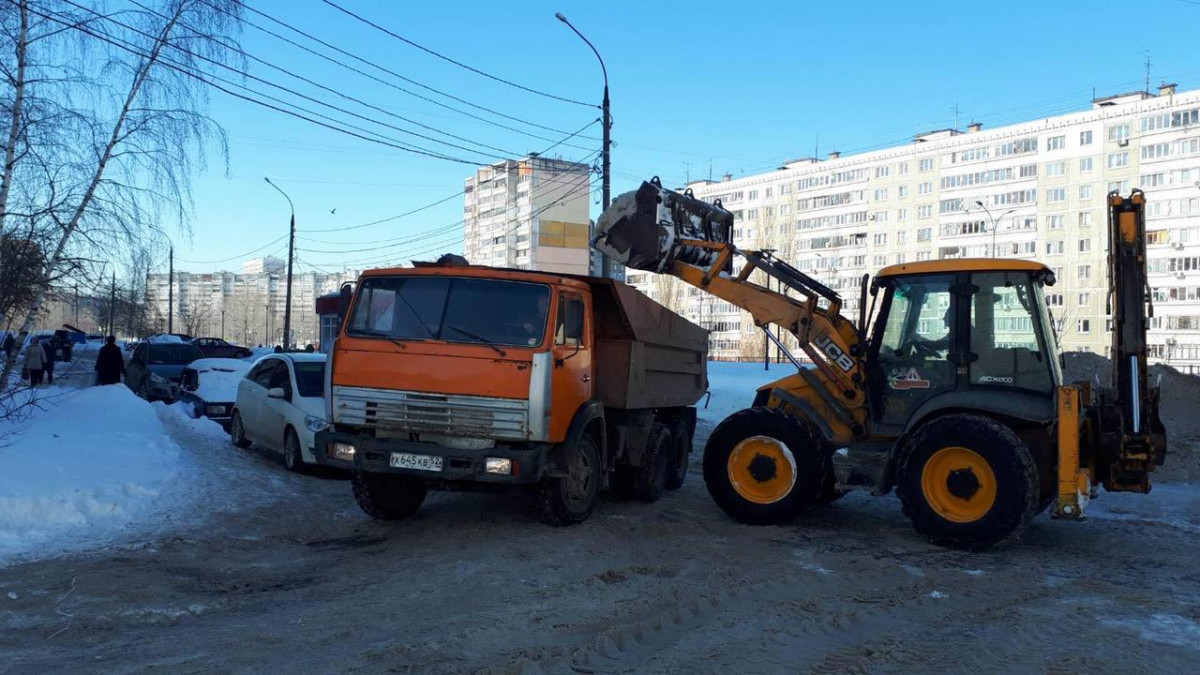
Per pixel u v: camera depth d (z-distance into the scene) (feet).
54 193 48.16
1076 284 226.38
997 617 19.97
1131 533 29.84
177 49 52.54
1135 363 26.76
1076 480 25.98
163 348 82.38
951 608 20.85
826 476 30.55
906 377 29.37
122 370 70.59
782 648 17.43
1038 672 16.30
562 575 22.65
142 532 26.96
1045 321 28.19
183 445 40.86
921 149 254.88
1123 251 27.09
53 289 49.08
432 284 27.55
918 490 27.20
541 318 26.68
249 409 44.37
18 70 46.70
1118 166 219.82
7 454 32.42
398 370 26.53
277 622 18.69
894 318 29.86
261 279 425.69
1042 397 27.25
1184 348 209.87
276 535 27.61
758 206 294.25
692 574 23.09
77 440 36.73
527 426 25.75
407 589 21.34
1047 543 28.09
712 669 16.11
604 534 27.37
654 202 33.58
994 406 27.04
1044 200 231.71
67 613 19.13
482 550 25.04
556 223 229.45
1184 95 209.97
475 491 28.09
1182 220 210.59
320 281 419.13
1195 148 208.33
